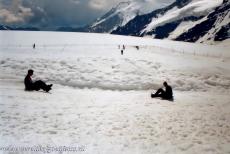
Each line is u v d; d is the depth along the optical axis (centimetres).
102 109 1716
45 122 1348
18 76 2858
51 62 3453
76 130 1266
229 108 2100
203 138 1307
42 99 1912
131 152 1059
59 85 2691
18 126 1252
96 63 3597
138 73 3347
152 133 1313
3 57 3681
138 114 1641
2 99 1789
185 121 1578
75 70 3192
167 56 6512
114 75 3150
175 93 2716
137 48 9525
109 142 1145
